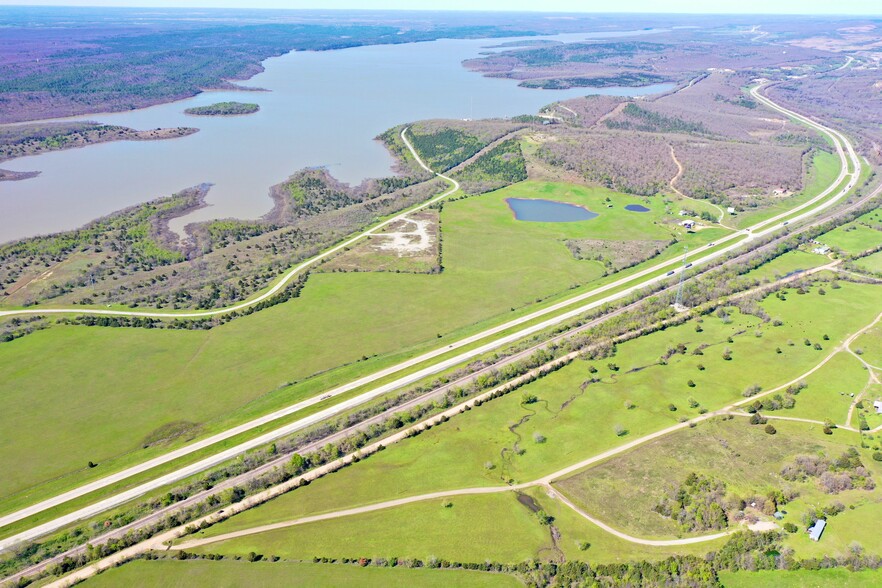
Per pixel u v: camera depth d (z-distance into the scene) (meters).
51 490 106.56
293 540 94.75
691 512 95.38
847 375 131.00
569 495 101.25
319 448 114.38
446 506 99.88
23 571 91.56
